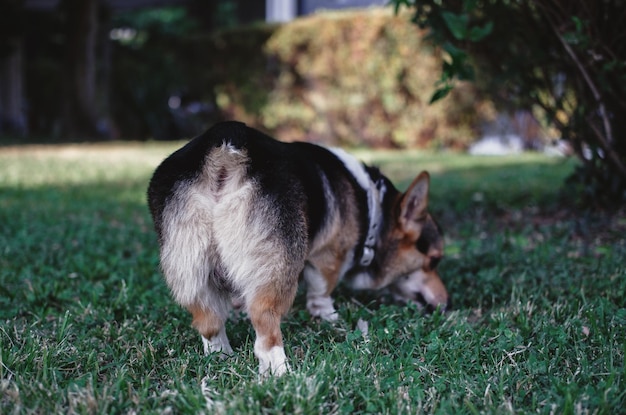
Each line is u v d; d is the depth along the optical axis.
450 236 1.90
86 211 2.31
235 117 6.00
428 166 3.75
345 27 4.96
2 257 1.62
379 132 5.06
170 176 1.05
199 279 1.04
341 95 5.14
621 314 1.17
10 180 3.21
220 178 1.03
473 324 1.22
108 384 0.99
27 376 1.00
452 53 1.37
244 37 5.71
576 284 1.37
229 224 1.03
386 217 1.33
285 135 5.67
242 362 1.05
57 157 4.50
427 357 1.06
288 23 5.33
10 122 6.80
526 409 0.92
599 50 1.62
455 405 0.93
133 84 6.88
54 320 1.24
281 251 1.04
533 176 3.08
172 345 1.12
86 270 1.51
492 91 2.06
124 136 7.00
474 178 3.11
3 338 1.12
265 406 0.93
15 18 5.92
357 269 1.34
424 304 1.36
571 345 1.09
